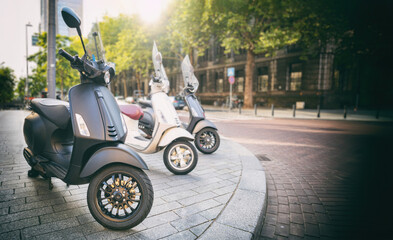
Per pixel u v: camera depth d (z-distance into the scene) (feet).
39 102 9.61
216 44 106.11
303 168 15.15
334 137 25.70
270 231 8.03
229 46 59.16
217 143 16.98
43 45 73.15
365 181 12.78
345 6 54.70
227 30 58.44
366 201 10.28
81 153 7.16
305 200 10.50
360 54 63.77
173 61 131.03
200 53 70.44
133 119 13.71
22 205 8.40
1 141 19.06
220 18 54.60
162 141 12.08
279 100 81.10
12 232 6.72
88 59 8.73
